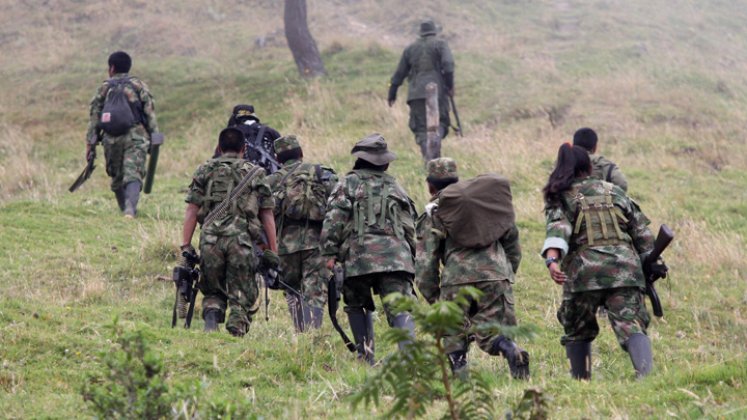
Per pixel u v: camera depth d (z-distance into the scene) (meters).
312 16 78.69
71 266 27.39
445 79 42.19
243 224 19.70
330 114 52.38
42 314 18.47
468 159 43.28
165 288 26.56
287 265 21.42
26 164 43.62
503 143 44.91
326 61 65.12
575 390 14.92
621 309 16.52
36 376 15.30
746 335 23.83
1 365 15.55
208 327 19.56
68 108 59.09
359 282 18.62
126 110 33.31
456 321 9.47
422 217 17.34
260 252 19.92
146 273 27.67
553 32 75.31
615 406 13.77
